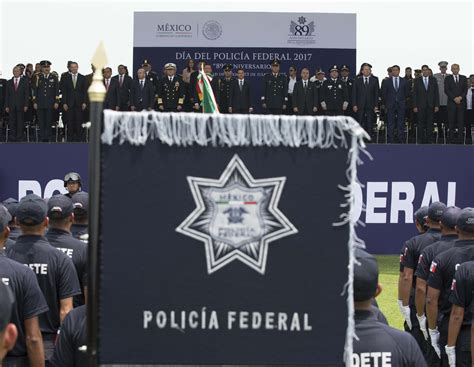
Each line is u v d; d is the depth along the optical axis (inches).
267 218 141.5
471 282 284.0
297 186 141.5
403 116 963.3
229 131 140.0
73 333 216.7
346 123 141.0
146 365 141.1
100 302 140.3
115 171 140.1
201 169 140.6
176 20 1035.9
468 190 927.7
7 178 909.8
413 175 922.7
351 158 141.6
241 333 141.6
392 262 876.6
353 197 141.6
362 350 184.9
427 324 379.6
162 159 140.3
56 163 909.8
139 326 140.6
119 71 962.7
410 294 421.1
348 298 141.9
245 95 976.9
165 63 1038.4
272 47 1039.6
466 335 297.4
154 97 964.6
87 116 970.1
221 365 141.8
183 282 141.1
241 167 140.9
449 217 366.9
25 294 239.8
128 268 140.4
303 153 141.3
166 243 140.8
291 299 141.9
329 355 142.3
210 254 141.0
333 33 1042.7
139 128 139.9
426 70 971.3
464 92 968.9
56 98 956.0
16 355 245.8
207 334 141.3
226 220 141.1
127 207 140.3
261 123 140.3
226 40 1037.2
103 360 140.7
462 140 969.5
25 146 909.2
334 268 142.3
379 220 919.7
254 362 141.7
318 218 141.9
